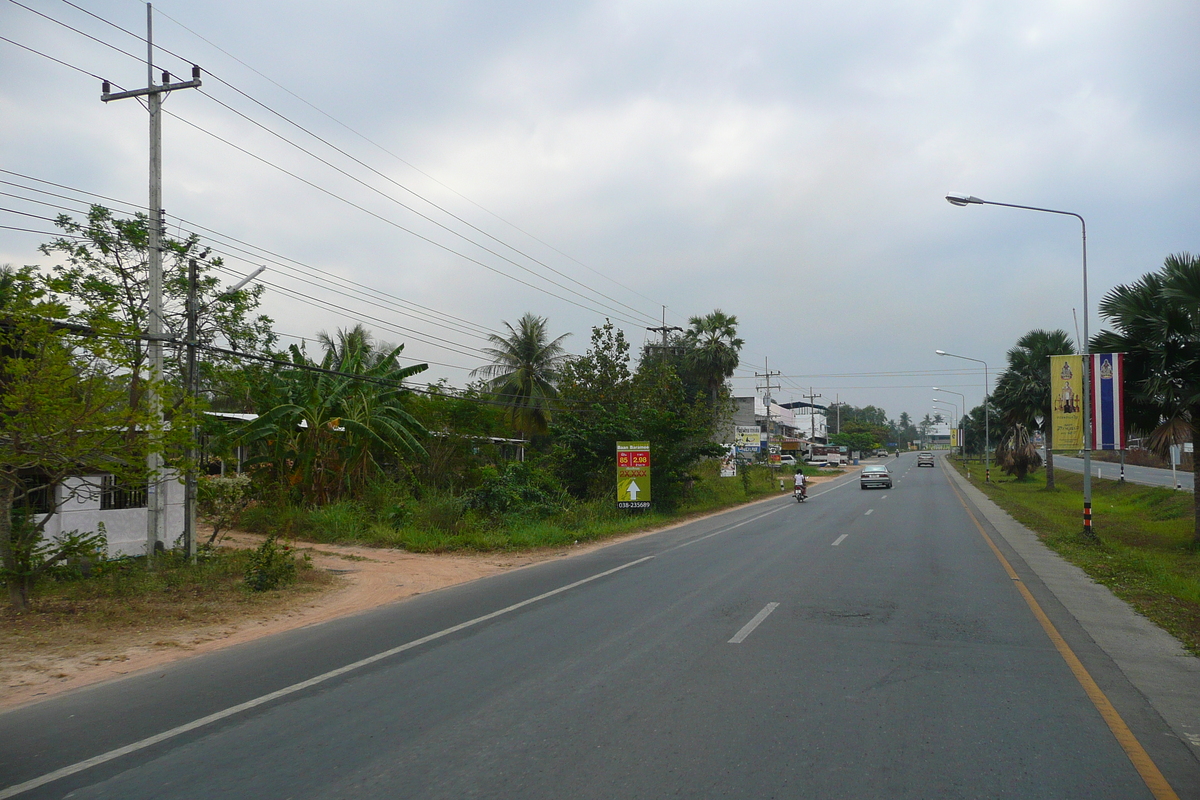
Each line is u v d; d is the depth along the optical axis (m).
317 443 22.81
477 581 13.61
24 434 9.69
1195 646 8.04
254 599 11.61
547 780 4.60
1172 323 18.62
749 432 70.50
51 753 5.30
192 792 4.55
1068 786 4.51
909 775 4.65
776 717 5.71
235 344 20.83
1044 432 42.94
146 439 10.71
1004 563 14.49
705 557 15.91
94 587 11.78
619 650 7.85
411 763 4.91
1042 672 6.98
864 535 19.72
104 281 19.28
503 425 36.09
